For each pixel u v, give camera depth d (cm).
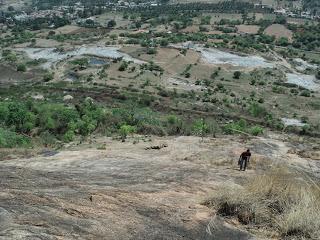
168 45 16150
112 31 19300
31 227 613
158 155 2194
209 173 1456
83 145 3048
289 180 907
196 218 791
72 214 709
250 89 11894
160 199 905
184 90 10938
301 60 16362
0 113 4075
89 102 7762
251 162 1966
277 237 731
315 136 7888
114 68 12712
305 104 10769
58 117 4228
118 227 693
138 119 4347
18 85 11306
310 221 741
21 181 980
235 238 721
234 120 8606
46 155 2216
